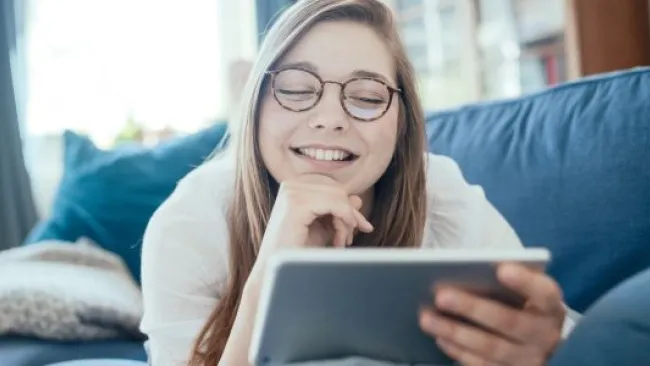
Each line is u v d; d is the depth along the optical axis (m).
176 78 2.72
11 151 2.38
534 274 0.56
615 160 1.03
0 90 2.38
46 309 1.13
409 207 0.96
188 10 2.73
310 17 0.84
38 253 1.45
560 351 0.59
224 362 0.75
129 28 2.68
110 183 1.64
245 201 0.92
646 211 0.99
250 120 0.88
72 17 2.62
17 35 2.44
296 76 0.84
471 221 1.05
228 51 2.75
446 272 0.54
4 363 1.05
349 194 0.87
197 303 0.93
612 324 0.55
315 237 0.80
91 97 2.64
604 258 1.02
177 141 1.72
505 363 0.60
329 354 0.60
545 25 1.94
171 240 0.94
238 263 0.91
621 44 1.75
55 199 1.75
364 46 0.85
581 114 1.12
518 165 1.16
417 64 2.34
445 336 0.59
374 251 0.52
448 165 1.14
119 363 0.98
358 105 0.84
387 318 0.57
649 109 1.03
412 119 0.94
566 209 1.07
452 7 2.23
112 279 1.38
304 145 0.84
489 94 2.11
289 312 0.54
